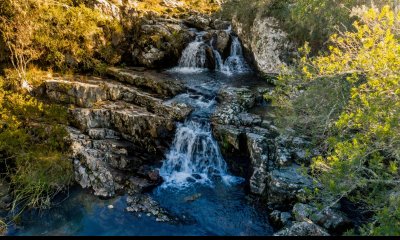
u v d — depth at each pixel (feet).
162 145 40.65
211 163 39.75
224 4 68.64
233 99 44.57
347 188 22.95
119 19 59.21
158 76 52.54
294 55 51.85
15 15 44.29
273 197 32.30
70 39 51.37
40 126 38.73
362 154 22.62
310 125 36.32
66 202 32.71
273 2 55.36
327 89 33.73
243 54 61.16
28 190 33.04
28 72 46.42
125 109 42.75
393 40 23.71
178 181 37.11
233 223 30.58
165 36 60.49
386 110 23.25
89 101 43.50
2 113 38.75
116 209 31.83
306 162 33.88
